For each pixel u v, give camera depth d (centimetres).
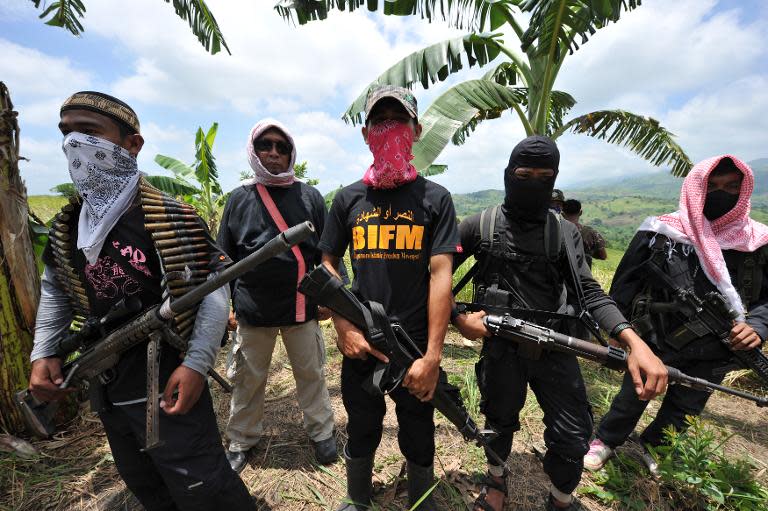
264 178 222
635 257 230
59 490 203
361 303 149
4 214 236
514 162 163
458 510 199
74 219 136
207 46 405
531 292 175
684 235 211
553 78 442
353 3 422
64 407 257
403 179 153
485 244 175
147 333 123
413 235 155
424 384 149
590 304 171
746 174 199
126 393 131
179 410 122
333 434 245
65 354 137
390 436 262
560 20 357
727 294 198
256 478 221
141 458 145
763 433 296
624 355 157
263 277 214
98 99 127
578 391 171
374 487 213
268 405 301
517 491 216
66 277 136
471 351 420
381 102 151
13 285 239
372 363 165
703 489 198
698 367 213
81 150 123
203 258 134
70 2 380
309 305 228
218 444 139
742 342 190
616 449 255
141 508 193
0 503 195
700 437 209
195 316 134
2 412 237
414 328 159
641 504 206
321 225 237
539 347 165
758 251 204
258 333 222
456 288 189
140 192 129
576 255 171
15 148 240
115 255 128
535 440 262
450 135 411
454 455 242
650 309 219
